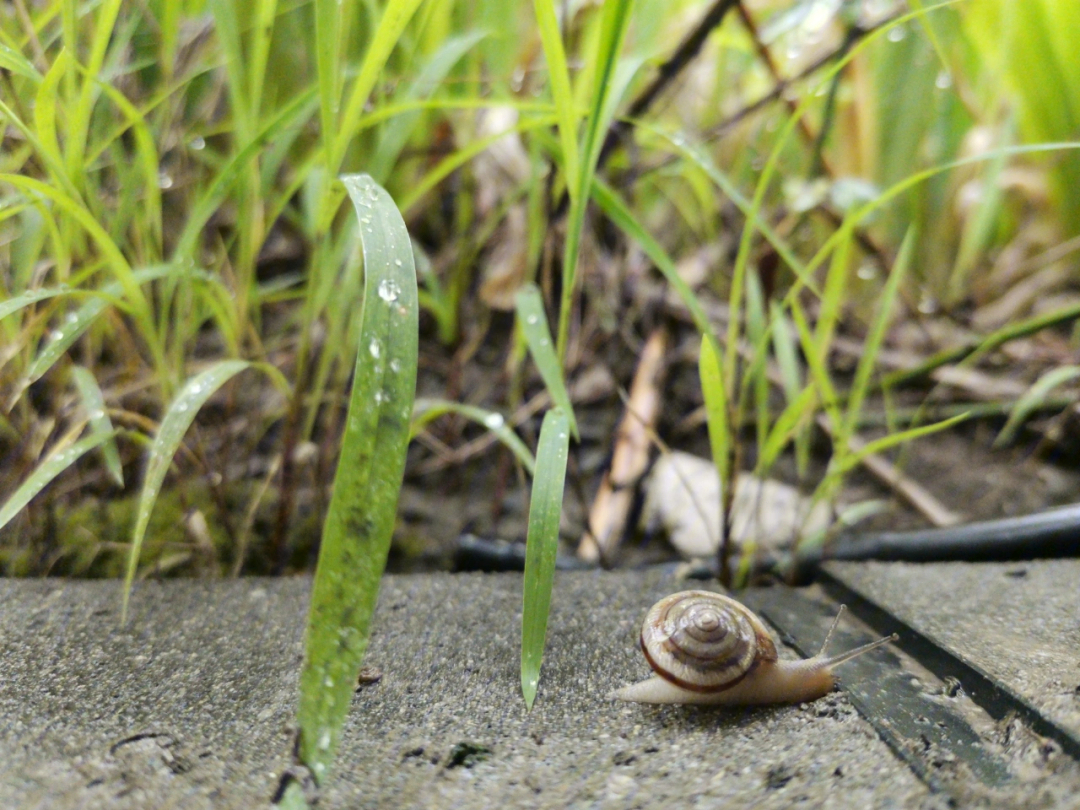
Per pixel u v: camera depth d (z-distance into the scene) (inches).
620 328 9.6
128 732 5.0
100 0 6.5
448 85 9.3
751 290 7.3
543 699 5.4
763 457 6.9
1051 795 4.3
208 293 6.8
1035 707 4.9
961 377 10.2
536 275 10.0
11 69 5.5
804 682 5.3
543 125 6.9
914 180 6.1
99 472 7.8
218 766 4.8
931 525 8.3
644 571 7.3
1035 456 9.4
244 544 7.1
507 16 9.8
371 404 4.3
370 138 9.5
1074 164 10.8
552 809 4.5
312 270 6.5
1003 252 12.5
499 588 6.8
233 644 5.9
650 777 4.7
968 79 10.6
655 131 6.7
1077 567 6.9
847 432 7.0
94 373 7.6
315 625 4.1
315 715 4.1
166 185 7.8
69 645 5.9
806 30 9.5
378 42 5.2
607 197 6.8
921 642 5.8
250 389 9.2
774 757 4.8
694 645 5.2
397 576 7.1
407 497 8.9
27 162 7.0
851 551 7.5
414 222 10.6
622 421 9.0
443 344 10.7
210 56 8.2
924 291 11.3
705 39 8.2
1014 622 6.0
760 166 10.6
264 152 7.5
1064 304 11.4
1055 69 9.8
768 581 7.2
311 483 8.3
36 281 6.9
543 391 9.9
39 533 7.2
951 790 4.4
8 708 5.2
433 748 4.9
